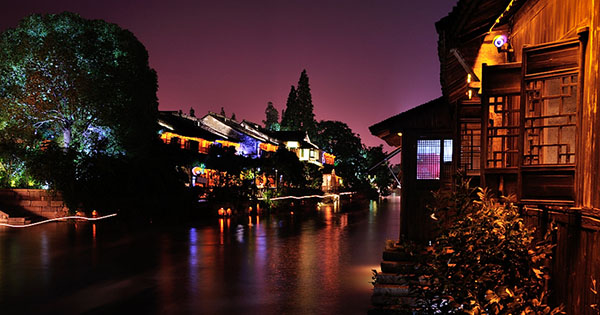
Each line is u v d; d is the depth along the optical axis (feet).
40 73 94.07
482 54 28.60
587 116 15.97
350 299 34.14
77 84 94.94
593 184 15.24
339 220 111.14
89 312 31.12
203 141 160.35
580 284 15.43
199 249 59.77
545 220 19.02
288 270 45.60
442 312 15.51
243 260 51.34
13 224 86.22
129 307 32.27
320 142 322.34
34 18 98.78
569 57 16.99
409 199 43.16
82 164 93.50
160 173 104.58
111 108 99.30
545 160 21.66
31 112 96.17
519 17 26.07
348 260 51.57
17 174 99.09
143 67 107.24
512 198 17.69
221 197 124.36
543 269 17.46
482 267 15.15
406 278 16.84
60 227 84.07
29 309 31.76
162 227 88.28
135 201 97.35
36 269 45.55
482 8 23.57
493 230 16.05
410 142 43.65
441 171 42.75
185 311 31.35
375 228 90.22
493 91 19.97
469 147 35.99
